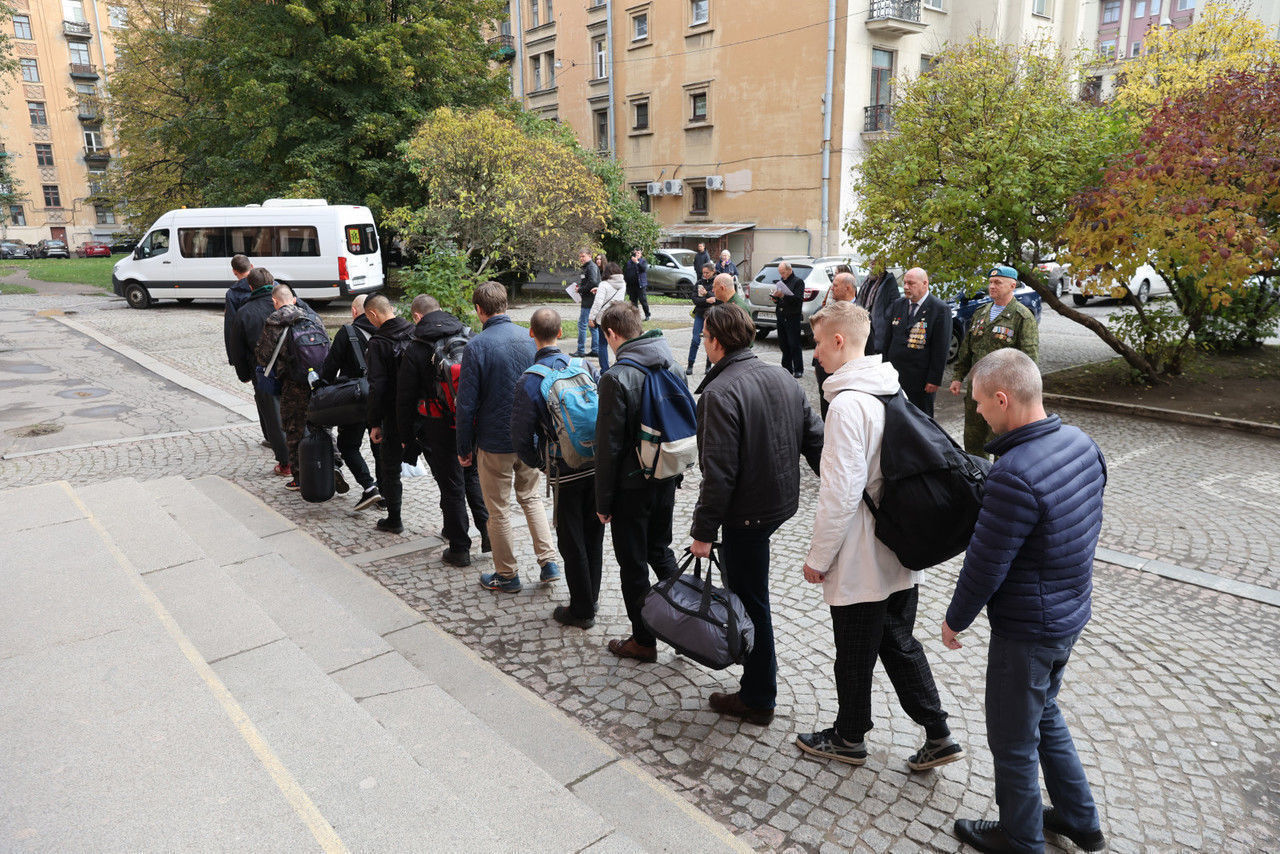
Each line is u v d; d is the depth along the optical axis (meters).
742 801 2.83
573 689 3.60
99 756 2.46
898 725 3.31
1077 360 11.94
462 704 3.35
